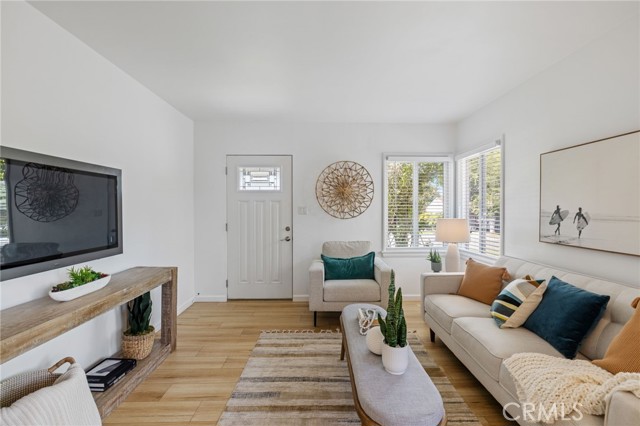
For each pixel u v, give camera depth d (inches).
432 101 127.0
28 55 65.8
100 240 85.0
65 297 64.5
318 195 157.6
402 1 65.4
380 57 89.9
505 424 67.0
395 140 158.6
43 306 61.9
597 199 78.0
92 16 70.1
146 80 105.7
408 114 144.4
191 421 68.9
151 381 84.3
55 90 72.7
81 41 80.6
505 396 62.9
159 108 121.6
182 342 108.8
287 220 158.2
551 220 93.5
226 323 127.0
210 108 135.3
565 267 89.4
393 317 60.6
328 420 68.9
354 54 88.0
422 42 81.7
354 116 146.9
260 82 107.6
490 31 76.4
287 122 156.5
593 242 79.0
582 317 64.3
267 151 156.7
